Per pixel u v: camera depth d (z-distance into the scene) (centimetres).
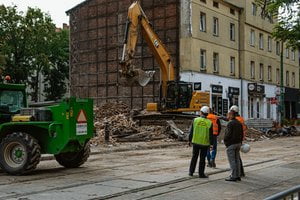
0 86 1405
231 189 1099
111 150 2170
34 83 5834
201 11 3984
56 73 6288
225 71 4322
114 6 4453
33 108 1361
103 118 3266
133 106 4228
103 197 977
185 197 992
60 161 1493
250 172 1409
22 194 1005
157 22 4034
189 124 2931
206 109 1269
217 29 4244
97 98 4544
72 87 4784
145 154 2033
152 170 1426
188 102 3091
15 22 5484
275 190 1098
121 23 4397
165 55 3061
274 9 1686
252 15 4759
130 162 1670
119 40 4406
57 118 1334
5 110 1414
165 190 1075
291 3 1661
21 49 5603
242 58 4603
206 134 1259
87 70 4650
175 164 1599
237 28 4584
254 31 4834
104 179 1230
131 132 2827
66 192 1031
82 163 1492
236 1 4638
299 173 1395
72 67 4806
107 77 4475
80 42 4728
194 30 3884
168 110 3078
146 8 4106
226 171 1415
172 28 3944
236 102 4481
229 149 1220
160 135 2870
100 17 4562
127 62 2647
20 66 5541
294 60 5869
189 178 1259
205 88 3997
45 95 6344
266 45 5094
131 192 1045
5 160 1308
